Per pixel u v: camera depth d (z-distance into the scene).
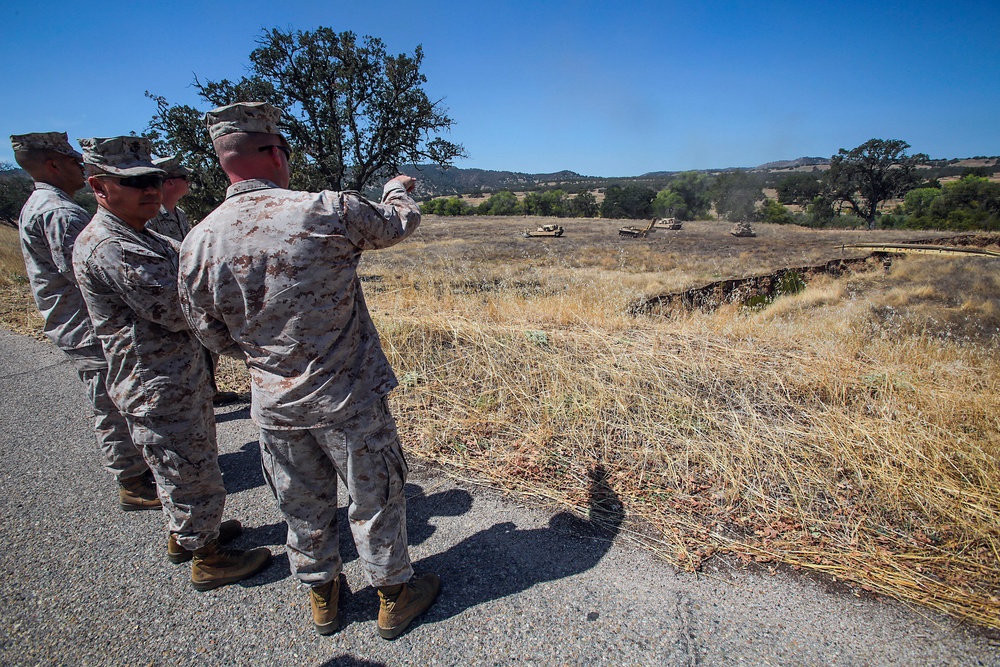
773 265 16.56
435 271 13.27
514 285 11.05
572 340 4.32
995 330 6.33
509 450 2.94
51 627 1.96
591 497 2.51
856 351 3.98
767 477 2.52
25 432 3.61
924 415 2.85
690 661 1.68
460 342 4.43
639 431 2.96
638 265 17.86
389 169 10.21
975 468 2.42
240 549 2.34
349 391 1.68
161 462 2.02
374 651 1.81
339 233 1.57
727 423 2.95
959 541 2.09
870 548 2.09
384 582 1.80
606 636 1.79
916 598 1.87
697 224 43.56
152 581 2.20
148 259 1.92
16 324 6.53
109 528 2.57
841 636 1.74
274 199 1.58
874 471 2.47
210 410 2.17
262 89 9.23
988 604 1.83
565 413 3.20
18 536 2.50
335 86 9.33
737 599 1.91
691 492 2.48
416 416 3.39
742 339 4.40
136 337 1.96
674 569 2.06
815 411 3.03
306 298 1.57
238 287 1.57
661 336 4.46
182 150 8.86
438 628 1.88
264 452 1.79
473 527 2.39
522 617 1.89
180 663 1.79
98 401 2.52
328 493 1.85
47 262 2.50
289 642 1.87
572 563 2.13
